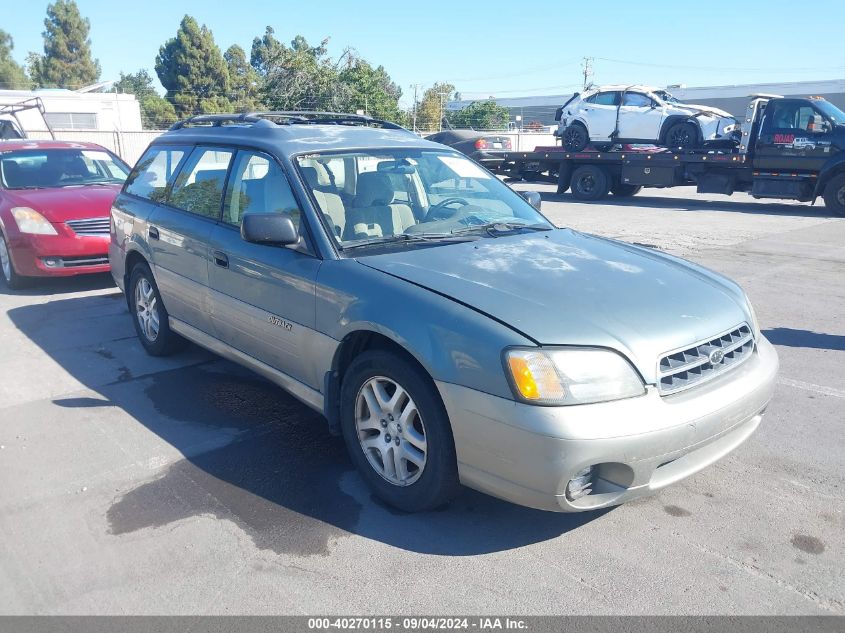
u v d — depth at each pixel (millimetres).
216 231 4617
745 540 3275
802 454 4094
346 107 27531
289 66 27250
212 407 4832
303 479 3861
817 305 7383
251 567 3100
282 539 3301
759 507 3547
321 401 3898
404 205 4320
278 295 4035
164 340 5625
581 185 19031
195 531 3369
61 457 4121
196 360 5773
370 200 4227
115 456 4129
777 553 3176
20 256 7938
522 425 2891
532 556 3166
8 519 3486
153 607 2854
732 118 17375
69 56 75938
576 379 2910
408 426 3395
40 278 8664
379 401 3514
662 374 3039
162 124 53875
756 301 7551
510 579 3008
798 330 6520
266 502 3627
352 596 2906
